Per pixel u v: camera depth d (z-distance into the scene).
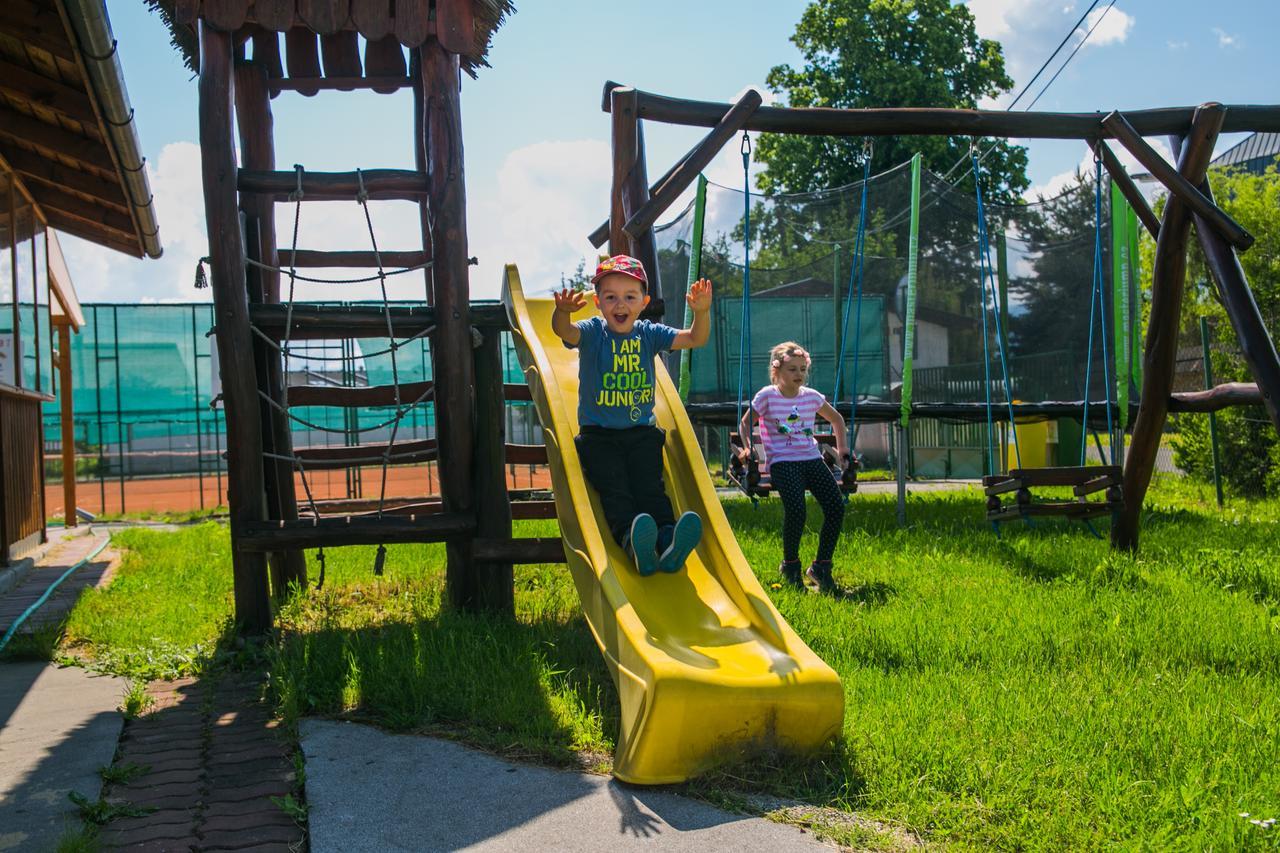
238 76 7.36
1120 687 4.20
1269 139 29.25
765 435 7.02
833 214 14.20
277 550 5.92
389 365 19.39
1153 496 14.18
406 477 30.59
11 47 7.84
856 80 29.70
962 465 22.91
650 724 3.44
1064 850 2.82
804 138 29.86
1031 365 13.86
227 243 5.79
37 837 3.09
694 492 5.25
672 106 7.00
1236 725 3.69
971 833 2.95
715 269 13.97
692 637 4.23
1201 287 15.21
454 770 3.63
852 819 3.11
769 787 3.40
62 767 3.73
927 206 14.05
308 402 7.09
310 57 7.24
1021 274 14.00
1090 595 6.14
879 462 26.86
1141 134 7.62
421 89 7.50
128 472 29.16
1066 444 17.83
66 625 6.31
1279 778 3.19
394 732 4.08
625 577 4.60
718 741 3.51
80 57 6.95
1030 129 7.45
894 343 14.09
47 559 10.44
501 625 5.65
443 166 6.08
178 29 6.63
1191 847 2.75
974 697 4.04
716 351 13.81
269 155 7.45
